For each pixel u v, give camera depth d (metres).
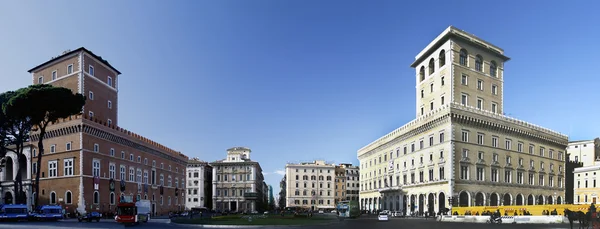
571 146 125.94
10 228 44.91
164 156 115.88
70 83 89.06
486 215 67.56
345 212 93.38
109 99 99.12
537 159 102.50
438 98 103.00
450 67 98.56
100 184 83.00
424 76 113.81
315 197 187.38
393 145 116.19
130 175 95.56
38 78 95.62
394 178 113.81
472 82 101.75
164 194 114.50
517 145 98.75
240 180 156.88
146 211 68.00
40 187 83.88
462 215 73.44
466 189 87.00
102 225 53.19
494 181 92.25
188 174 156.75
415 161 102.00
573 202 112.19
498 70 108.31
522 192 96.69
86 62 90.06
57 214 65.94
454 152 86.75
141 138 102.25
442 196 90.06
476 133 91.38
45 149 85.00
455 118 88.00
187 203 154.38
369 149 134.25
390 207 115.06
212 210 136.25
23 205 62.31
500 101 107.31
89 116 87.94
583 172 109.00
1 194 88.50
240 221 61.25
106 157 86.38
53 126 83.50
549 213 62.66
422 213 96.88
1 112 73.50
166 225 54.34
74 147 79.88
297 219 72.75
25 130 79.56
